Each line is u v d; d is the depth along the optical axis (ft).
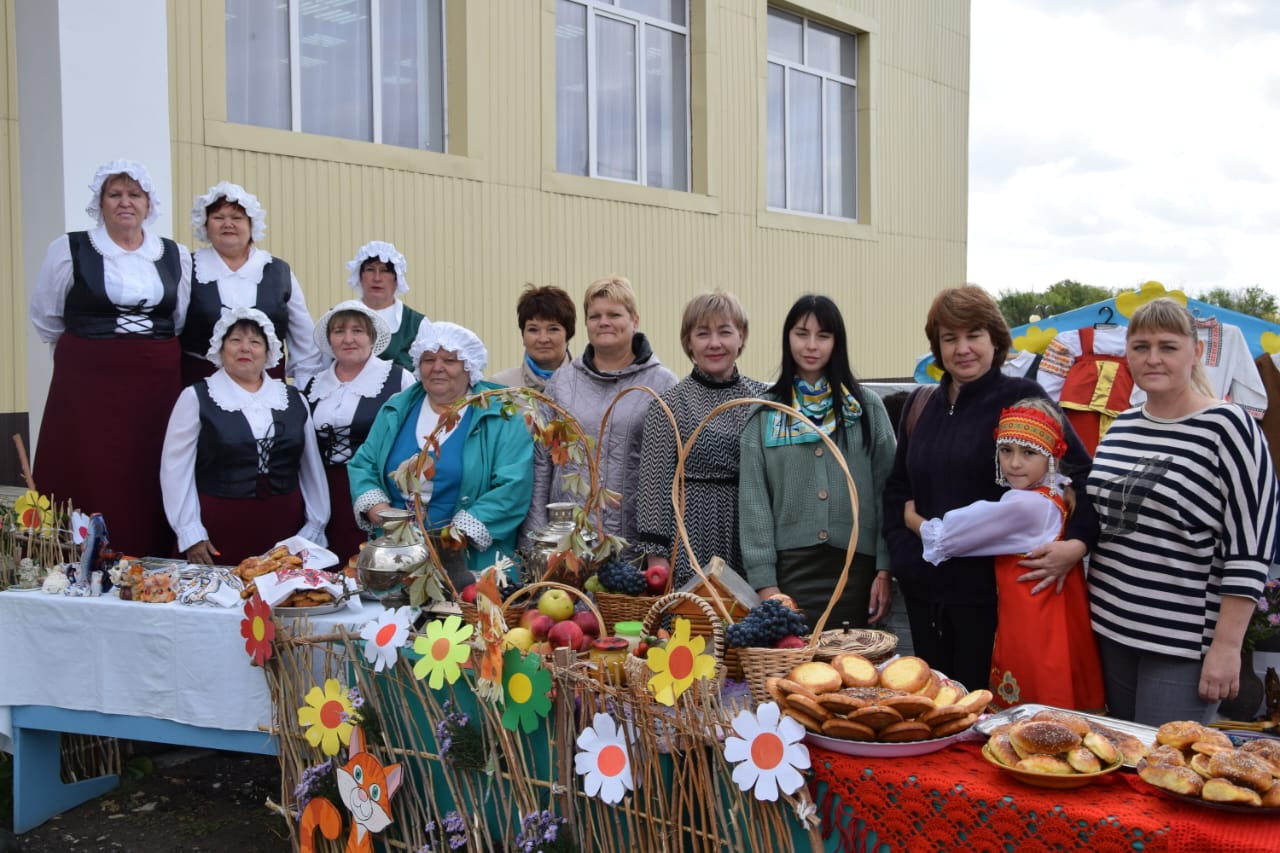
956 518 9.90
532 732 9.10
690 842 8.41
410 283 23.67
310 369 15.19
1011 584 9.84
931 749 7.75
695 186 31.37
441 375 12.07
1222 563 9.14
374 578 10.44
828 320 11.12
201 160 20.04
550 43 26.53
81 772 12.95
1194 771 7.02
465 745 9.29
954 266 41.63
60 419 13.78
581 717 8.71
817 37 36.01
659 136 30.68
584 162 28.43
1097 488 9.62
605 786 8.45
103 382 13.64
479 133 24.91
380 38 23.67
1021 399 10.25
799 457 11.14
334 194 22.17
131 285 13.71
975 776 7.46
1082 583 9.87
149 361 13.83
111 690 11.13
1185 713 9.23
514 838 9.29
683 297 30.53
